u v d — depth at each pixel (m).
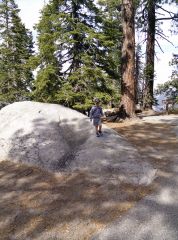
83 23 18.97
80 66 18.66
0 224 7.86
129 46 16.83
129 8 16.83
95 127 12.23
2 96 31.53
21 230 7.56
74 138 12.47
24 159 11.52
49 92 17.94
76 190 9.27
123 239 6.92
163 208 8.03
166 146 12.30
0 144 12.49
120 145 11.62
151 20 24.08
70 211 8.21
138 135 13.95
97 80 18.08
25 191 9.45
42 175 10.47
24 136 12.21
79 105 17.11
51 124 12.96
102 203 8.49
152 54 24.20
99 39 17.77
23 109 14.27
